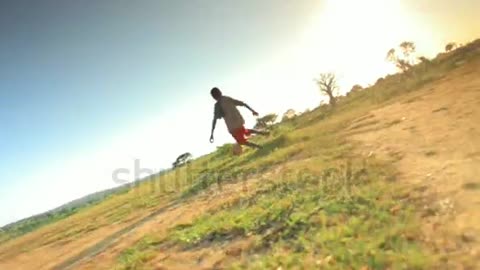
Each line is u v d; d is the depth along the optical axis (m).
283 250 5.60
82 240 15.57
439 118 10.23
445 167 6.54
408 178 6.67
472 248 4.01
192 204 13.01
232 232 7.33
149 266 7.07
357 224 5.54
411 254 4.23
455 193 5.41
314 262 4.83
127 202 27.66
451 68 24.52
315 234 5.74
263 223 7.04
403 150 8.46
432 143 8.20
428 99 14.46
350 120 18.11
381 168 7.72
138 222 14.14
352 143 11.41
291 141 18.94
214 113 10.16
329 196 7.16
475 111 9.48
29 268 12.99
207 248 7.00
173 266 6.60
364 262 4.43
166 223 11.05
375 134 11.50
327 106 50.00
